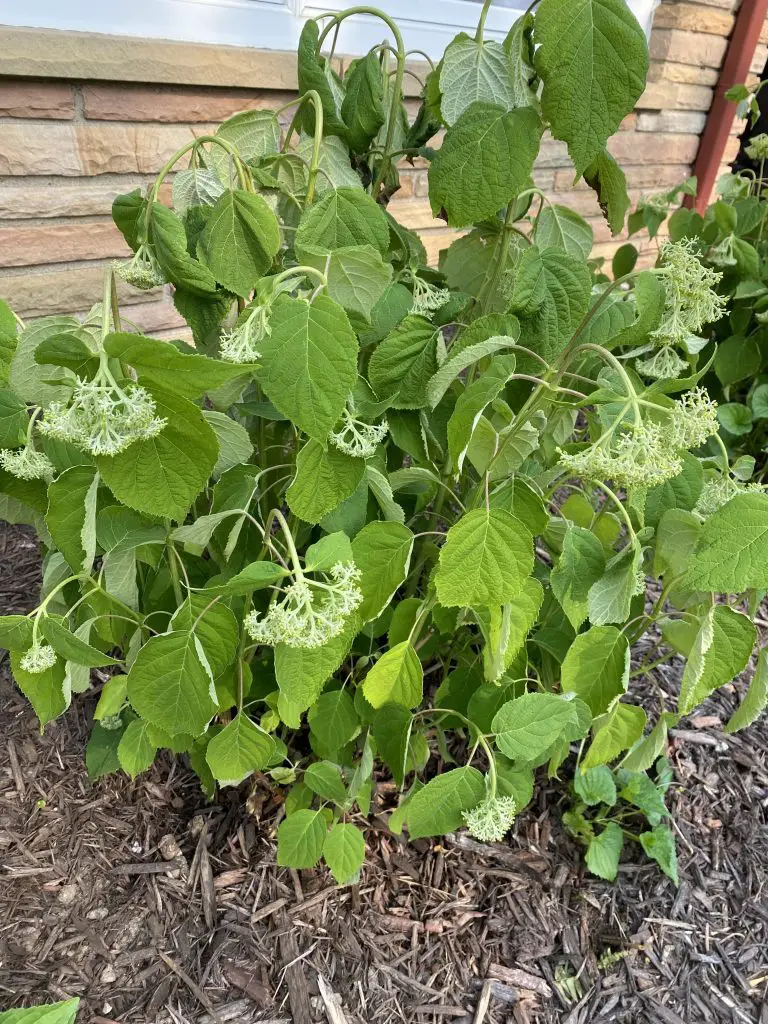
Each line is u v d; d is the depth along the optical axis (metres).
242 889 1.50
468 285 1.51
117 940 1.41
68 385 0.91
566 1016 1.39
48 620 1.01
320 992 1.36
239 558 1.35
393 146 1.44
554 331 1.17
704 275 1.04
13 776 1.65
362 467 1.05
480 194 1.07
